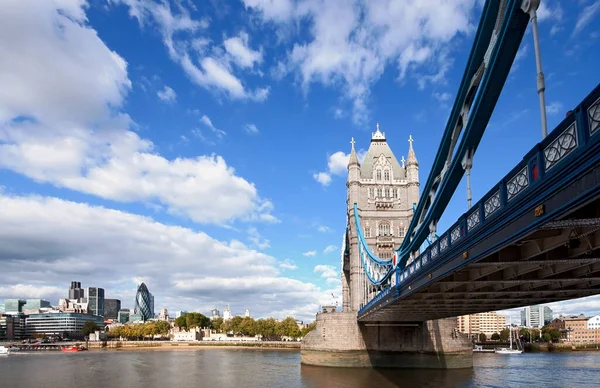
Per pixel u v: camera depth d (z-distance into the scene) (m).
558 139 16.14
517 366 91.56
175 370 85.25
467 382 63.91
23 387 63.56
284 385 62.22
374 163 109.12
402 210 106.62
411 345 85.56
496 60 23.06
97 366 95.94
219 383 65.50
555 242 22.39
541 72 17.72
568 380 67.50
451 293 39.72
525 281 31.27
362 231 99.25
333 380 66.69
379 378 68.69
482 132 26.42
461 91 28.39
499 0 23.09
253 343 195.38
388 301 50.47
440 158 33.69
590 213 17.69
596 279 29.83
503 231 21.44
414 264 39.66
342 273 122.19
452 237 29.45
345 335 87.44
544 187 17.16
